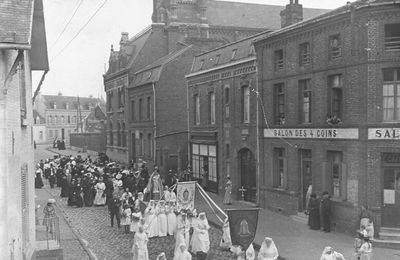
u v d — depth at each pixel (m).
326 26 21.52
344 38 20.52
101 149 65.00
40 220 22.42
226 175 31.31
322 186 21.97
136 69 48.50
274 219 23.77
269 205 26.38
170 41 48.91
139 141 45.62
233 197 30.08
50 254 15.42
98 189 28.50
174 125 41.09
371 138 19.42
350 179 20.30
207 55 34.84
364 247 15.28
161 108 40.75
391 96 19.39
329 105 21.72
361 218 19.19
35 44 16.52
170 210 21.00
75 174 32.47
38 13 16.25
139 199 22.80
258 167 27.27
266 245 15.02
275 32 24.95
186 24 49.03
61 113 111.88
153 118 41.00
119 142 53.34
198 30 46.31
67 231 21.41
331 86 21.72
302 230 21.30
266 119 26.33
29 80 15.74
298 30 23.28
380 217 19.33
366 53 19.34
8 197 10.05
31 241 14.90
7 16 9.66
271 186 26.22
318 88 22.25
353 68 20.00
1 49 9.58
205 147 34.41
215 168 32.94
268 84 26.14
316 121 22.44
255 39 26.95
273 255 14.94
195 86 35.56
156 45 49.38
